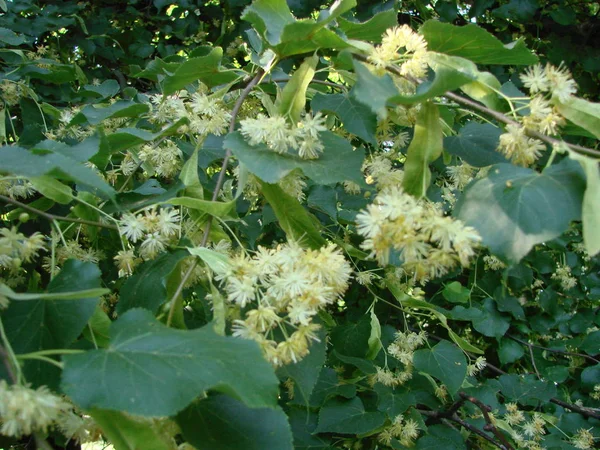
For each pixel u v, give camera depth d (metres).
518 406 0.57
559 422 0.53
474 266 0.56
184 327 0.22
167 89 0.30
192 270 0.23
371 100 0.19
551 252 0.63
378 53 0.24
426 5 0.64
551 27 0.63
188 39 0.67
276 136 0.23
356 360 0.41
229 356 0.17
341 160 0.24
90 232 0.33
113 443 0.17
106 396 0.15
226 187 0.32
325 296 0.21
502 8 0.58
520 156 0.21
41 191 0.25
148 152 0.35
